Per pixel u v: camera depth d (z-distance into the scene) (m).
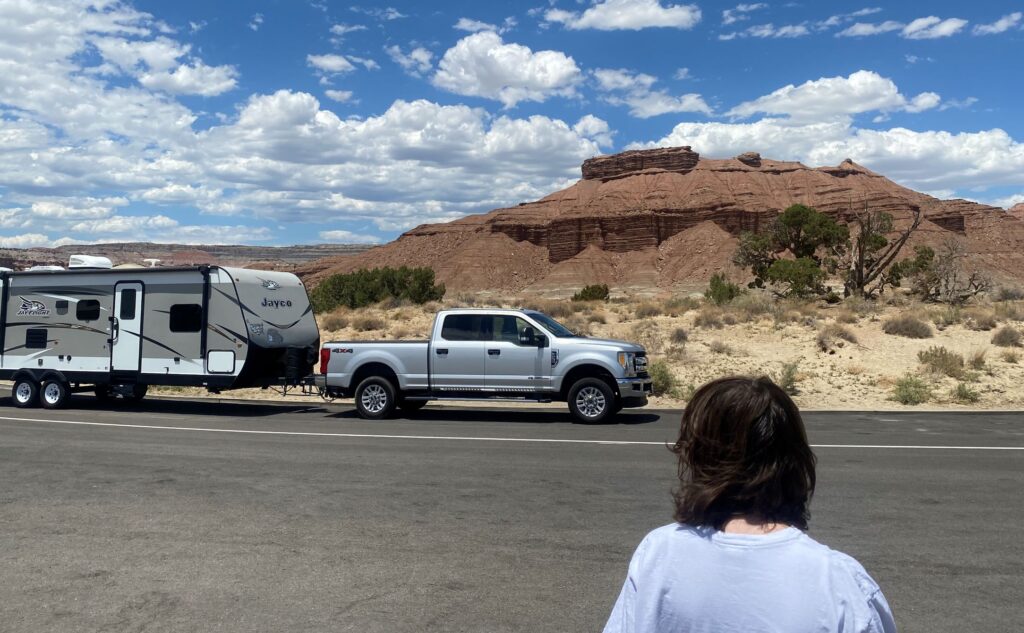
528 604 5.11
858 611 1.62
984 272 42.12
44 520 7.11
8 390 20.53
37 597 5.25
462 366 14.32
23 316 17.00
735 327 26.58
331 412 16.05
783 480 1.79
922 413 15.30
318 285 46.91
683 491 1.88
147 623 4.84
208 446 11.24
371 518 7.17
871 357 21.31
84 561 5.98
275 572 5.73
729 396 1.84
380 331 28.16
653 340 23.25
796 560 1.68
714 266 173.88
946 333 24.95
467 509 7.49
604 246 191.38
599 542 6.42
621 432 12.70
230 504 7.70
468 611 5.00
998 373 19.28
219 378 15.45
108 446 11.23
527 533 6.68
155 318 15.93
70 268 16.66
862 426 13.45
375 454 10.54
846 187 197.50
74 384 17.41
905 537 6.53
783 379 18.08
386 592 5.32
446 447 11.14
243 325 15.28
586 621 4.84
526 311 14.66
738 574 1.68
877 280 53.16
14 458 10.21
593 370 14.00
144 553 6.16
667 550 1.77
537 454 10.53
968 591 5.32
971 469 9.49
